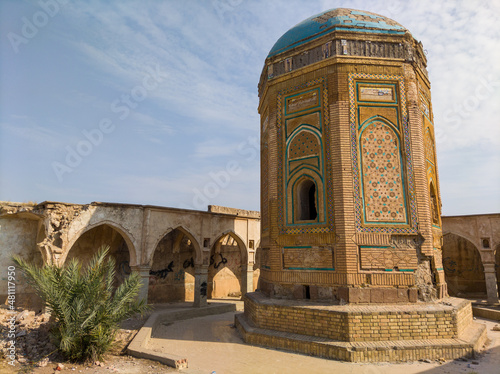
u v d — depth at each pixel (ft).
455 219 61.77
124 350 28.14
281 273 33.30
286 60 36.40
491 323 41.81
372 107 32.53
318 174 32.60
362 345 26.00
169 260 61.31
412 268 30.09
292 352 28.27
